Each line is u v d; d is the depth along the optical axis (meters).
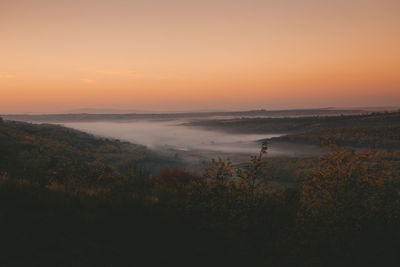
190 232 5.53
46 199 6.09
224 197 5.85
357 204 5.05
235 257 4.94
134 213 6.00
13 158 12.16
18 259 4.15
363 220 4.98
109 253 4.62
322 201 5.14
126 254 4.67
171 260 4.70
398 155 56.72
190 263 4.69
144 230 5.43
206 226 5.54
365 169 5.09
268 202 6.13
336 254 4.76
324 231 4.89
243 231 5.36
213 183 6.13
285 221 5.88
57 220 5.35
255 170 6.03
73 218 5.50
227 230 5.41
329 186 5.09
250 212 5.63
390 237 4.90
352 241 4.76
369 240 4.86
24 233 4.76
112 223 5.51
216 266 4.70
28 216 5.30
